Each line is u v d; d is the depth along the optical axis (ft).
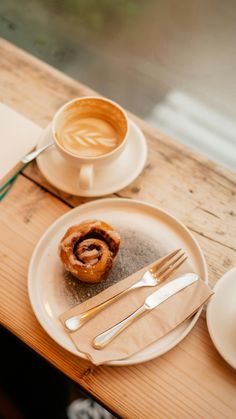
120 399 1.82
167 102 4.17
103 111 2.30
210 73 4.34
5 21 4.32
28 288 1.95
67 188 2.21
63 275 2.03
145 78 4.28
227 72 4.35
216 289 1.95
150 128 2.45
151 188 2.29
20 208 2.23
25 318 1.97
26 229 2.17
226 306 1.92
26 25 4.33
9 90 2.56
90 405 2.99
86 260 1.92
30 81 2.59
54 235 2.11
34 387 2.91
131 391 1.83
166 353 1.89
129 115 2.49
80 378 1.85
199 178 2.32
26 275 2.06
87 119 2.32
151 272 1.99
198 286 1.93
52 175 2.25
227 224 2.19
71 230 2.00
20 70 2.62
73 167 2.26
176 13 4.79
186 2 4.85
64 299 1.98
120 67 4.32
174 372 1.86
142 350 1.85
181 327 1.90
